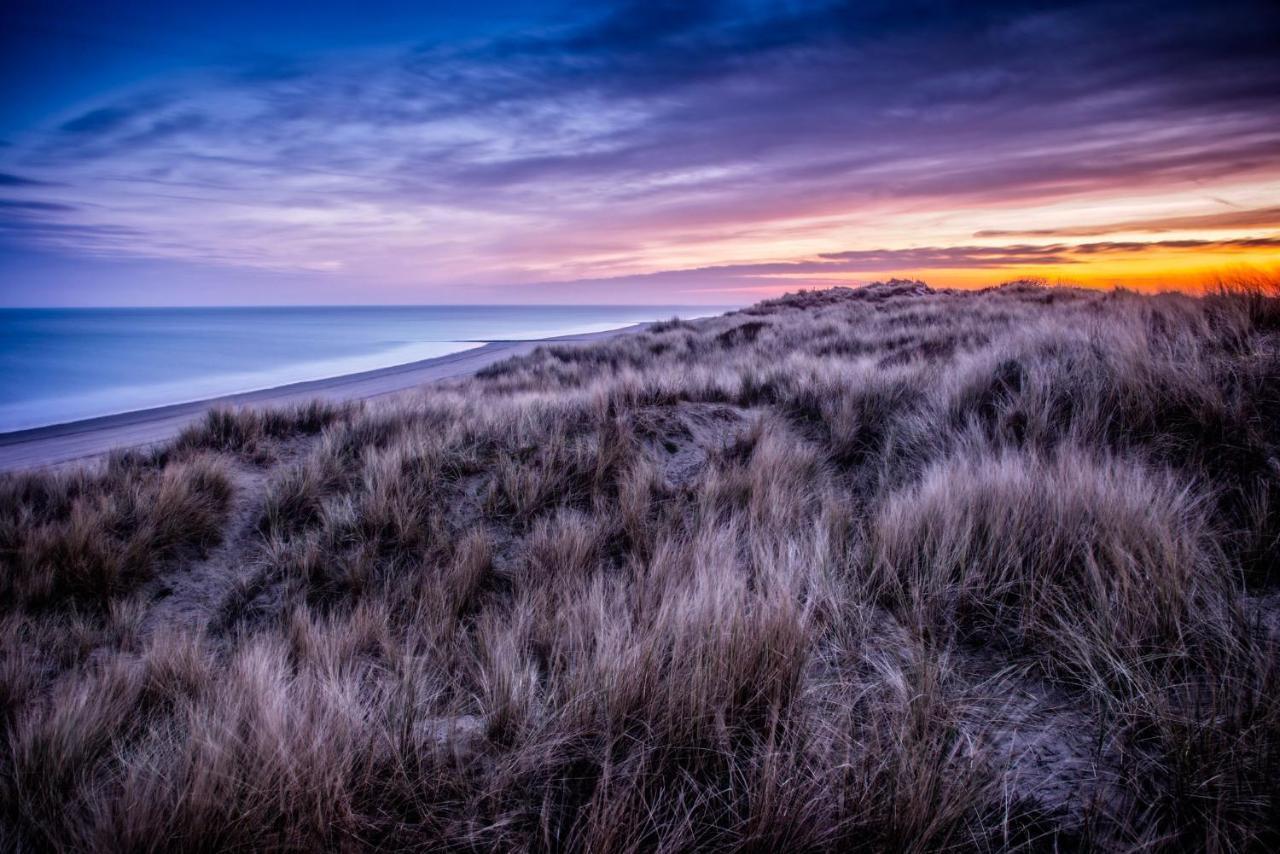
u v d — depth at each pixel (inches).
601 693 85.1
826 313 834.2
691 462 220.7
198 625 158.6
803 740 74.5
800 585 114.2
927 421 206.5
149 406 786.8
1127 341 196.7
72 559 169.0
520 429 241.3
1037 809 65.6
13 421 711.1
